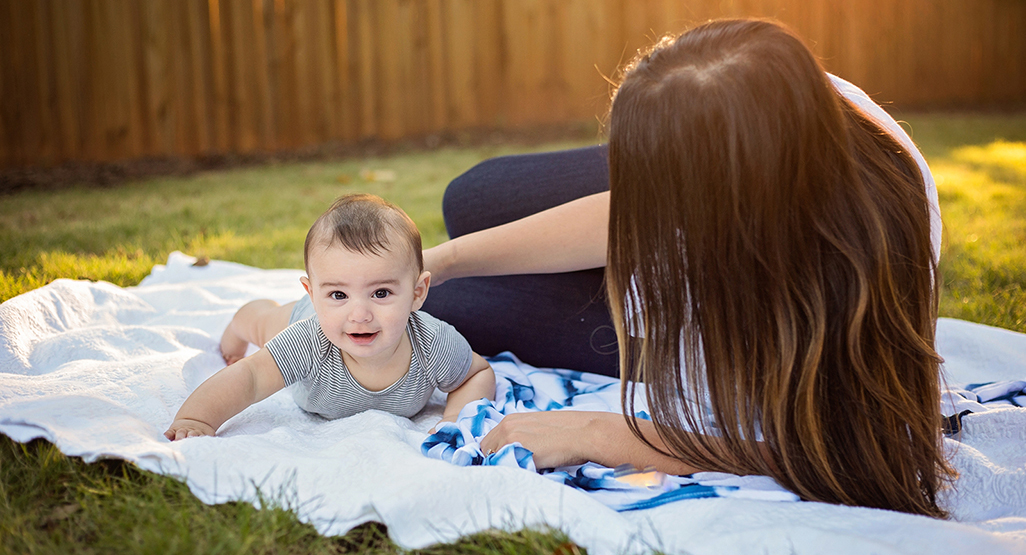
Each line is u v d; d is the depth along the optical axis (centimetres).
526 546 137
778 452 152
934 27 1027
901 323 146
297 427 197
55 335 234
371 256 174
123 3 626
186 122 668
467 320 237
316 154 721
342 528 139
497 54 804
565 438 168
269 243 416
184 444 161
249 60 689
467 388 208
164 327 248
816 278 140
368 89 750
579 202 210
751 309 143
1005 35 1073
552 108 834
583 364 235
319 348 189
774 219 136
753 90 133
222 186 585
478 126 809
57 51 607
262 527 139
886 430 147
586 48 833
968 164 634
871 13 973
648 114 140
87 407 172
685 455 162
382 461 158
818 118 135
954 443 177
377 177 615
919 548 131
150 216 475
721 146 135
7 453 163
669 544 135
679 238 144
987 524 148
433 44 775
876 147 151
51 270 328
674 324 150
